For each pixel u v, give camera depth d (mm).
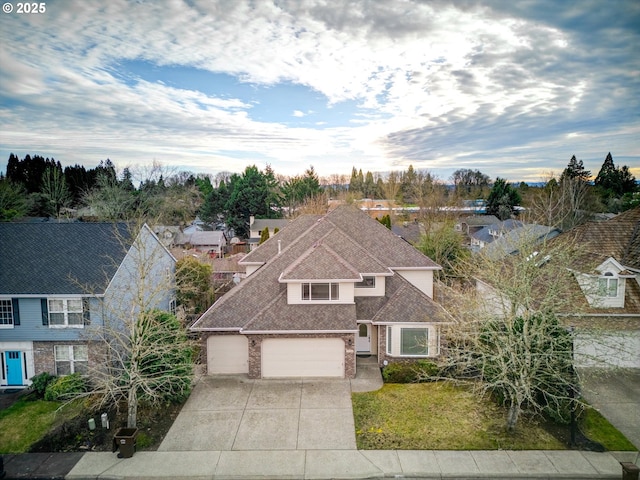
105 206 51094
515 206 85938
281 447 15625
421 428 16750
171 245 63500
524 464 14375
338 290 22172
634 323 20594
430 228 51969
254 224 70938
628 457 14695
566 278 17797
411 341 21766
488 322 16766
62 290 21250
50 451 15578
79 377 19938
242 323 21812
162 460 14938
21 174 73438
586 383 19859
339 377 21406
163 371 17750
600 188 73938
